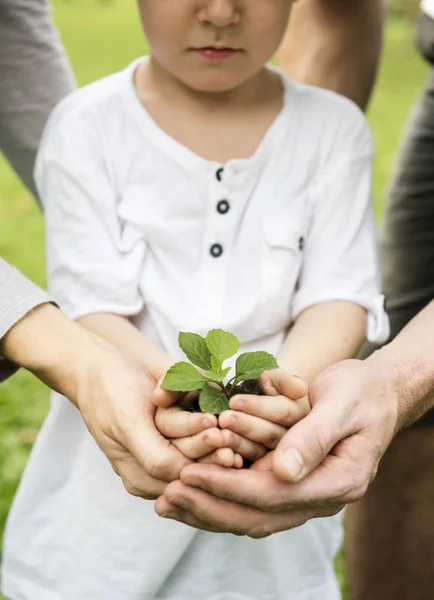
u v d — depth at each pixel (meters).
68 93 1.29
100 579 1.10
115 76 1.14
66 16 8.90
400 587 1.49
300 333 1.07
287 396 0.95
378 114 4.45
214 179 1.09
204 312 1.08
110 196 1.09
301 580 1.14
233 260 1.09
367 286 1.10
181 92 1.10
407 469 1.47
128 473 0.97
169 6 1.03
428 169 1.42
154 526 1.09
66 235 1.09
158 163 1.09
